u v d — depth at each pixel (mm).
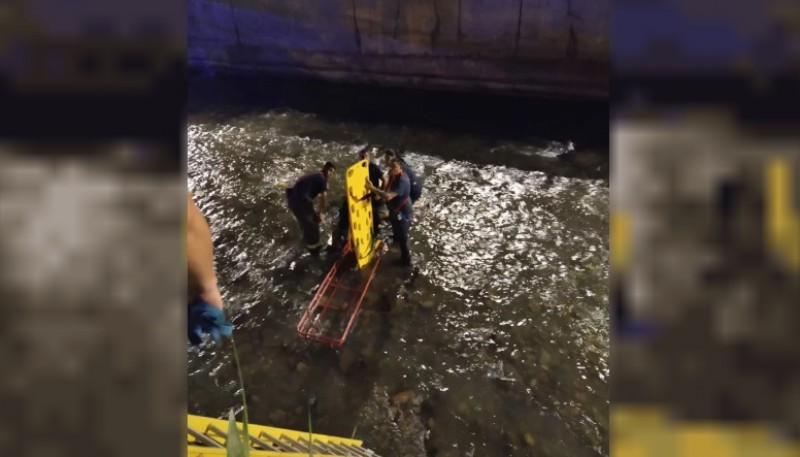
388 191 6871
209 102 12914
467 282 7363
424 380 6051
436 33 12289
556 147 10711
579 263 7746
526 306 7008
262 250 7965
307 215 7281
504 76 12398
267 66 14031
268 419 5648
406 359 6289
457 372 6145
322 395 5902
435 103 12641
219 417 5648
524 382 6043
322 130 11570
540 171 9961
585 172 9891
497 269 7609
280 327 6711
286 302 7066
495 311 6930
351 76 13531
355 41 12977
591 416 5680
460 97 12844
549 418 5660
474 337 6570
